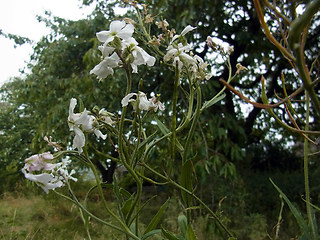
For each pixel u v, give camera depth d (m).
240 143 6.25
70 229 4.66
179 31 4.73
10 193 7.70
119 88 5.21
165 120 4.75
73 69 6.55
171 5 4.68
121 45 0.99
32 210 5.54
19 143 11.12
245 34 5.24
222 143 5.09
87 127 1.04
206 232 4.01
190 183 1.28
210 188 5.27
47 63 6.68
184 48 1.20
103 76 1.03
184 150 1.29
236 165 6.39
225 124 5.11
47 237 4.29
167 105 4.85
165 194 6.26
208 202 5.14
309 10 0.45
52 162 1.12
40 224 4.86
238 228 4.58
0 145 11.13
